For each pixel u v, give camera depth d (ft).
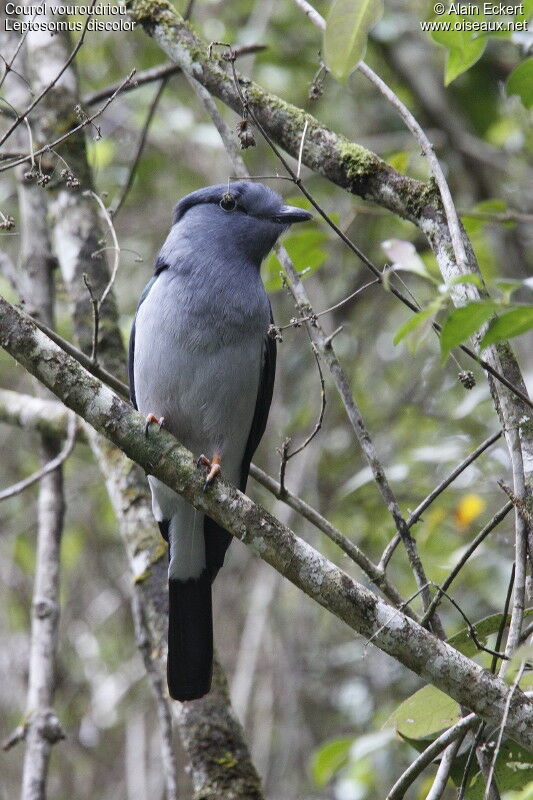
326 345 24.12
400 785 20.88
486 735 22.12
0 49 35.63
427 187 24.34
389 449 44.42
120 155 48.29
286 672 41.11
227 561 45.27
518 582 20.26
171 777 27.99
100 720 46.06
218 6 48.42
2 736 44.86
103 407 21.42
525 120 47.39
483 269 43.27
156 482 27.37
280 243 26.50
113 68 47.11
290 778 39.86
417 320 17.30
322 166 25.58
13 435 49.47
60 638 47.03
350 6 23.12
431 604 21.47
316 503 42.24
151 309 26.89
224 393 26.89
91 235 33.42
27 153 25.82
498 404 22.06
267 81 46.78
